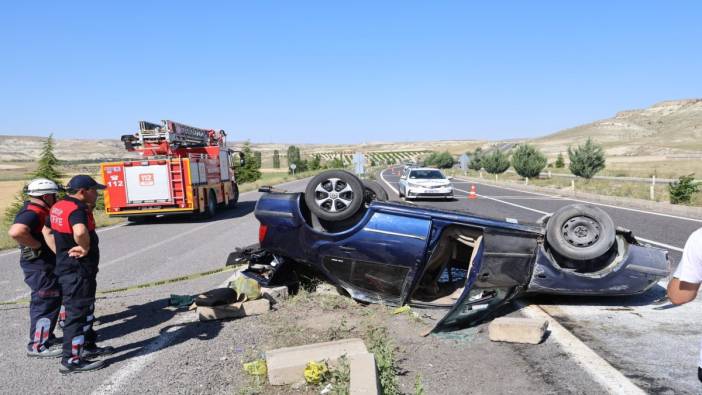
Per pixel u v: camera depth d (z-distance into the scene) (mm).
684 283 2291
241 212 19531
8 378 4191
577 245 5602
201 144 19938
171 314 5840
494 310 5379
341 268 5875
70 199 4332
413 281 5711
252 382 3895
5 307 6500
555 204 19875
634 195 21438
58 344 4953
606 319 5387
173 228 14961
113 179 16078
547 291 5676
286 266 6359
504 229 5465
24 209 4637
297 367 3836
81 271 4273
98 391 3871
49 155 25469
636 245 5840
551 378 3943
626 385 3805
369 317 5441
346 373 3672
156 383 3977
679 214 15641
